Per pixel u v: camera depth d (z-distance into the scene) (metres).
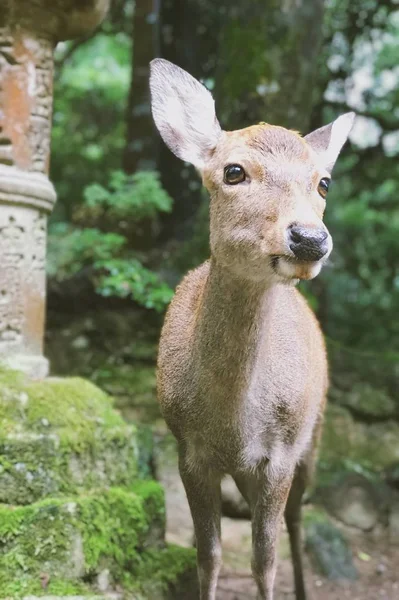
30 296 1.38
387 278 3.88
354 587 1.63
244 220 0.87
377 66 3.35
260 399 0.99
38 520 1.12
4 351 1.33
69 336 2.32
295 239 0.81
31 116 1.39
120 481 1.33
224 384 0.96
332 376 2.30
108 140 3.86
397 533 1.94
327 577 1.65
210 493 1.06
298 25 2.28
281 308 1.07
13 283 1.35
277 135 0.91
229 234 0.89
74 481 1.22
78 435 1.24
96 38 3.91
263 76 2.23
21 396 1.23
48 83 1.43
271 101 2.24
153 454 1.89
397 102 3.31
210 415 0.99
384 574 1.72
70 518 1.15
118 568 1.21
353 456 2.17
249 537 1.70
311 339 1.16
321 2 2.34
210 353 0.97
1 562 1.09
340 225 3.77
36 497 1.17
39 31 1.40
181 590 1.28
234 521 1.76
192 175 2.62
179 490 1.85
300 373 1.03
